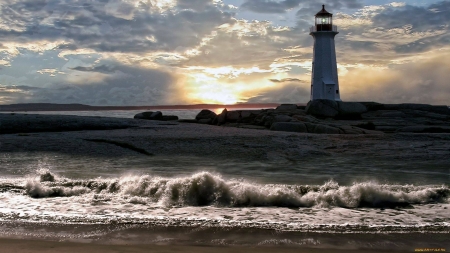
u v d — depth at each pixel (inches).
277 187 350.3
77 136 807.7
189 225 255.3
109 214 279.9
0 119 971.9
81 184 360.5
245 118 1457.9
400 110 1647.4
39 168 504.4
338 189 332.5
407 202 319.0
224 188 323.9
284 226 255.0
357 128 1107.9
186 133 884.0
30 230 240.4
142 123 1073.5
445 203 319.0
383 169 518.9
